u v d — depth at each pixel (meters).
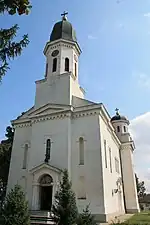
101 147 22.86
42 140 25.17
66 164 22.62
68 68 29.81
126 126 44.16
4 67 7.97
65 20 33.72
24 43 7.96
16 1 5.93
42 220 18.27
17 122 28.56
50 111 26.14
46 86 28.94
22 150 26.72
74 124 24.95
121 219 23.11
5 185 32.53
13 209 12.40
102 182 21.28
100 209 20.31
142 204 72.31
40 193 23.14
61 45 30.55
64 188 14.61
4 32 7.75
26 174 24.92
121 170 38.81
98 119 24.06
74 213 13.47
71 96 26.98
